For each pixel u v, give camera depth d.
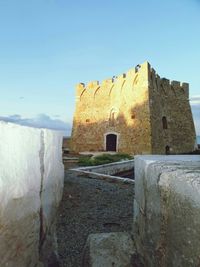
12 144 2.84
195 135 36.72
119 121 32.25
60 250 5.46
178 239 2.52
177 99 35.31
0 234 2.53
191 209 2.27
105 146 33.34
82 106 36.75
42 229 4.08
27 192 3.29
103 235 4.55
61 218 7.33
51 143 4.93
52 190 5.10
